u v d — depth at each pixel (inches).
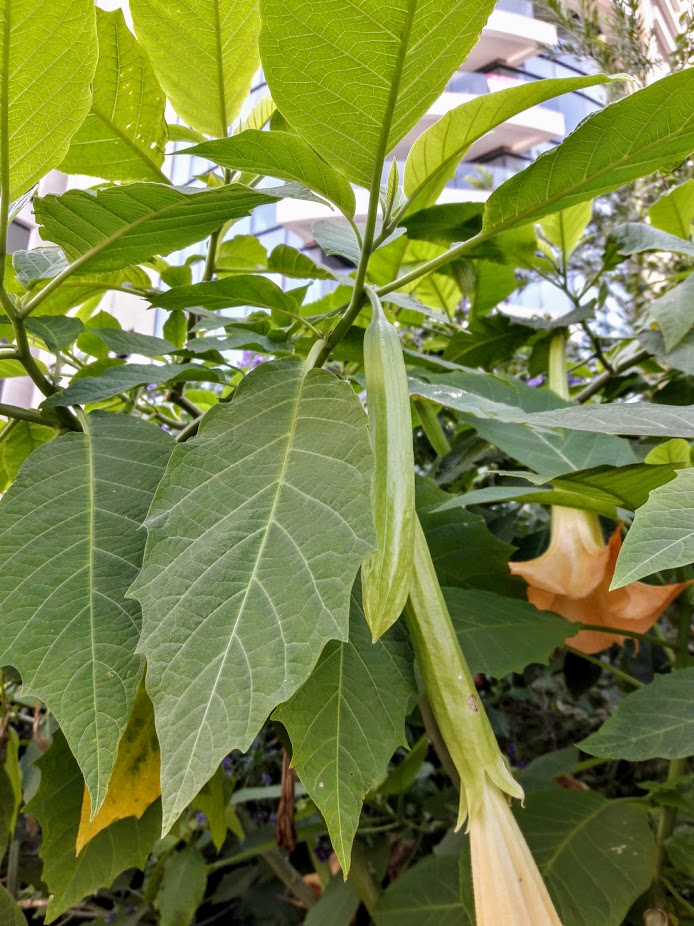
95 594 24.8
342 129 27.0
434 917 44.9
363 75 25.1
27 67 25.2
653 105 26.9
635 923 46.9
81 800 40.4
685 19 63.9
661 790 44.5
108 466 30.1
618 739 36.1
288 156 28.2
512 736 106.8
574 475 37.0
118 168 44.3
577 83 29.4
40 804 39.2
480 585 46.4
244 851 72.5
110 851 41.4
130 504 28.4
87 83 26.5
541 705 106.9
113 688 22.6
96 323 64.2
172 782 17.7
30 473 28.9
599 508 42.4
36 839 72.6
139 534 27.3
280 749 96.8
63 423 35.8
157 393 72.5
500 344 69.2
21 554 25.8
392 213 38.9
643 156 29.5
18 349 33.8
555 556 44.2
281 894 83.5
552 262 69.1
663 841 46.8
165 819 17.2
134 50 39.4
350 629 27.8
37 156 28.4
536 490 42.3
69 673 22.7
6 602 24.3
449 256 33.0
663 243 58.7
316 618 19.9
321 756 24.2
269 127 63.7
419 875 47.9
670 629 87.5
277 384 28.5
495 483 70.0
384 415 26.5
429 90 26.1
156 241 32.5
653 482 37.7
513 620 41.1
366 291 32.2
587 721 104.6
